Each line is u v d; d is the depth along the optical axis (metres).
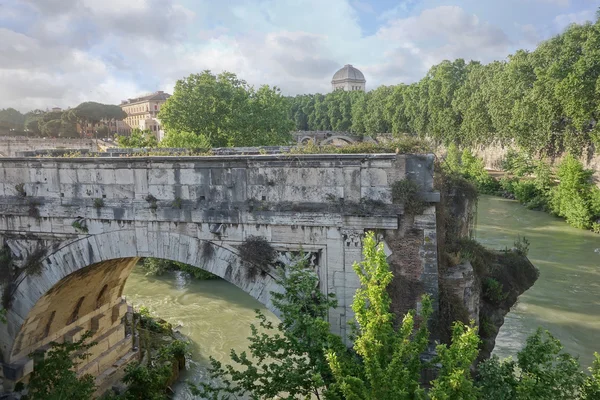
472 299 17.09
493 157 91.75
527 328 30.08
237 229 16.55
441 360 10.88
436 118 103.94
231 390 14.48
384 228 15.10
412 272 15.14
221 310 35.59
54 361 18.56
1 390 19.50
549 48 66.19
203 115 54.72
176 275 44.00
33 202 18.75
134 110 150.25
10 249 19.66
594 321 30.81
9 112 143.62
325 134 106.31
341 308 15.71
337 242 15.57
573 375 13.61
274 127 59.34
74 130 123.50
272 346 13.72
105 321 24.25
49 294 19.61
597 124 58.88
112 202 17.78
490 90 81.56
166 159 16.94
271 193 16.12
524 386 12.27
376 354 10.93
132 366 23.00
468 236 21.31
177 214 16.97
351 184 15.36
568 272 39.22
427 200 14.80
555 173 68.81
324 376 13.23
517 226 54.72
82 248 18.61
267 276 16.44
